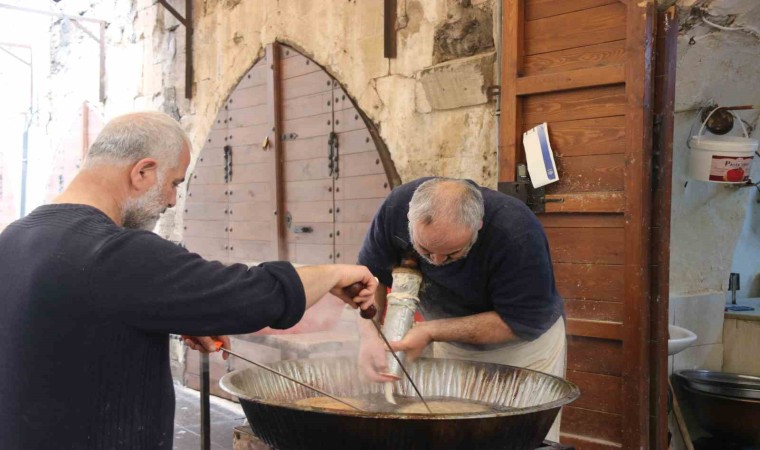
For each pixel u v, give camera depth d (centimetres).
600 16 270
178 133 150
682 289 360
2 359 131
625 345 262
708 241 367
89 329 129
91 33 601
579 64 277
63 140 684
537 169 285
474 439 139
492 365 195
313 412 140
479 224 192
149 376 137
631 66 257
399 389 201
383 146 362
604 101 270
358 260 230
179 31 516
